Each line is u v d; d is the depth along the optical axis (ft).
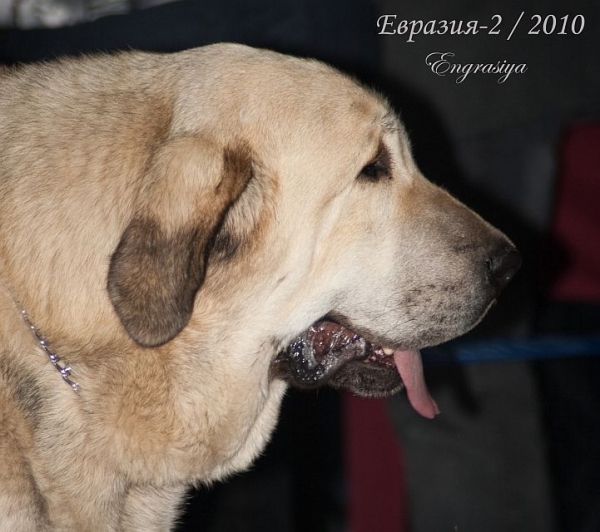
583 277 30.19
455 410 25.36
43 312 16.78
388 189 18.85
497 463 25.18
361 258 18.66
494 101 25.03
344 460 29.45
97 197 16.81
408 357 19.88
